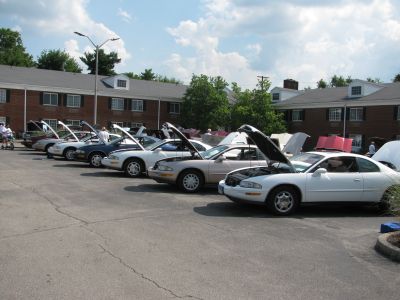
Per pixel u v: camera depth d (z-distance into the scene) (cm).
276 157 1009
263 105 4716
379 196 989
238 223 845
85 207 943
